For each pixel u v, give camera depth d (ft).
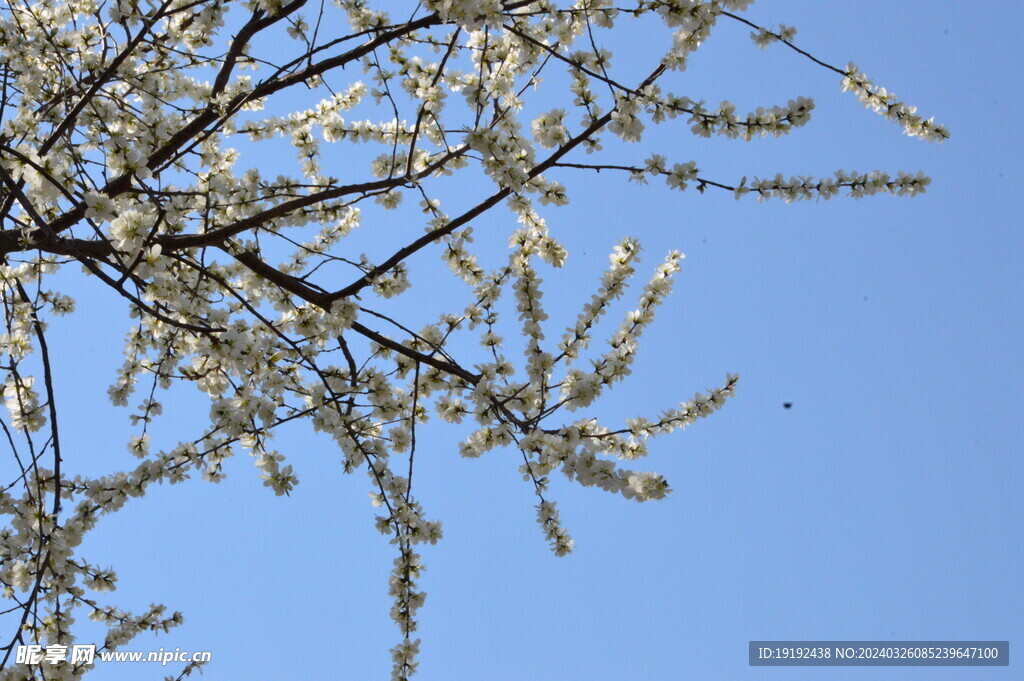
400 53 16.52
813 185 13.96
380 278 15.70
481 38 14.99
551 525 13.41
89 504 14.57
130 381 18.13
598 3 13.64
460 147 15.20
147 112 14.33
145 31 13.44
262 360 12.90
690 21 13.07
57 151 13.82
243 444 14.38
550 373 13.82
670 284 14.39
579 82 14.02
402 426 15.71
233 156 16.84
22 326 16.47
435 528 14.98
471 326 16.30
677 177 13.87
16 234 13.21
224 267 17.87
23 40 14.57
